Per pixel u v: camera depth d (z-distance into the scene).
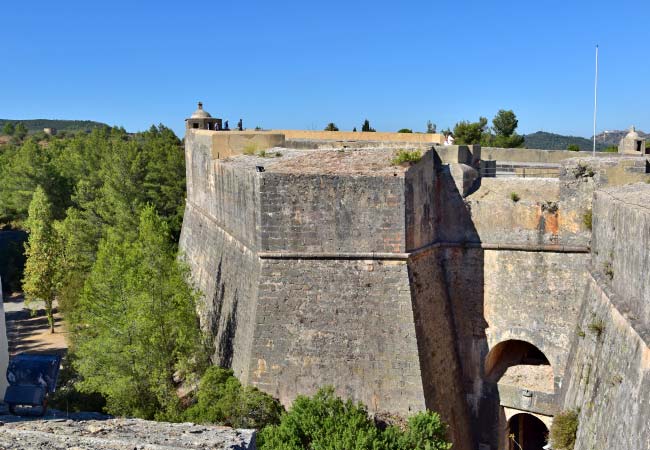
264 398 19.78
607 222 18.66
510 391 23.09
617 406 15.51
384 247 20.52
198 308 30.14
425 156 22.22
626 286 16.27
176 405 20.19
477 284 23.62
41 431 11.19
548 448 19.86
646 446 13.06
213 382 20.59
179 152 54.62
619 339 16.44
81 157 63.66
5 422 12.29
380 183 20.33
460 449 22.56
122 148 51.41
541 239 22.66
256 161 25.94
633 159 21.53
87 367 20.67
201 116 43.44
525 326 23.03
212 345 24.52
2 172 71.56
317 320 20.62
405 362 20.11
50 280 42.47
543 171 28.81
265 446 16.92
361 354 20.30
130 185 48.81
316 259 20.80
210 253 31.08
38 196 48.47
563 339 22.45
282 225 20.89
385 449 17.31
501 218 23.17
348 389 20.27
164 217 50.47
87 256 43.50
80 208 57.16
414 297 20.73
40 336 41.75
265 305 20.89
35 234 42.53
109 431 11.59
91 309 22.89
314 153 24.06
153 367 20.95
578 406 19.22
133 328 20.75
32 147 63.31
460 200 23.64
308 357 20.53
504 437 23.47
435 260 23.25
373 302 20.44
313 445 17.05
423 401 19.97
